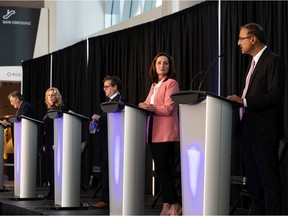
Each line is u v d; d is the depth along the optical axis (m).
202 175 3.11
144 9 10.30
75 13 11.80
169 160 4.06
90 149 9.39
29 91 11.60
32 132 5.76
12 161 11.42
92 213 4.57
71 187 4.85
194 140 3.16
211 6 6.74
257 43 3.53
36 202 5.56
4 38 11.59
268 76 3.41
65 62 10.57
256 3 6.05
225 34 6.47
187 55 7.27
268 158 3.37
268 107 3.38
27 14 11.73
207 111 3.07
